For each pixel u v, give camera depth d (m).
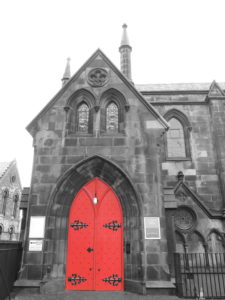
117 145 10.70
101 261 9.70
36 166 10.45
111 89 11.59
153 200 9.86
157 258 9.10
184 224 13.20
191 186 14.50
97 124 11.03
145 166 10.36
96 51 12.20
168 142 15.69
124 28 19.91
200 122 15.80
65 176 10.21
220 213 13.48
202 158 15.02
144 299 8.15
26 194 10.76
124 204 10.25
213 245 12.82
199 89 16.70
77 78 11.84
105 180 10.71
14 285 8.75
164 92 16.47
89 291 9.19
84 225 10.16
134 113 11.16
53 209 9.95
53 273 9.24
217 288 9.76
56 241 9.68
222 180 14.11
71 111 11.45
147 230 9.45
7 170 33.69
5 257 8.39
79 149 10.69
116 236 10.00
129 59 19.03
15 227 34.94
